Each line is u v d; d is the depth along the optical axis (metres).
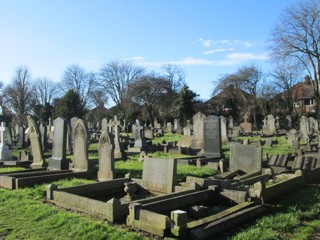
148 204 7.29
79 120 13.86
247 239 6.20
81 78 78.69
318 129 38.16
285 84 61.28
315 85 48.16
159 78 69.94
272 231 6.70
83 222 7.04
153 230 6.50
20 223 7.23
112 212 7.20
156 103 68.38
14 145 31.12
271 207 8.48
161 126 60.12
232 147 13.52
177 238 6.24
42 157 16.06
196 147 24.58
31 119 16.28
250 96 64.88
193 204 8.44
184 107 62.06
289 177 11.45
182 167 15.27
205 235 6.32
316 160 13.86
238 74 66.00
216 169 14.81
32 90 75.88
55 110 65.44
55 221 7.22
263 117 64.12
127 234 6.39
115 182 10.55
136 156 21.08
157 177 9.98
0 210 8.24
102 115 73.12
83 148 13.68
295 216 7.68
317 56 42.59
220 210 8.33
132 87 67.81
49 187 9.16
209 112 65.75
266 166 14.34
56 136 14.90
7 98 71.12
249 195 8.45
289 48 43.31
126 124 60.91
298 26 41.88
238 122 65.19
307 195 9.65
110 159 12.26
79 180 12.33
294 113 59.97
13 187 11.02
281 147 24.80
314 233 6.77
